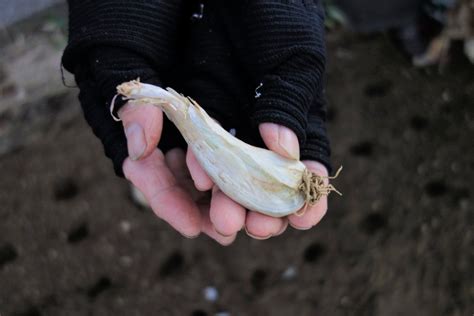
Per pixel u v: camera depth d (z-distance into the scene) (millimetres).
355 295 662
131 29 474
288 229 697
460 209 709
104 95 468
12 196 707
